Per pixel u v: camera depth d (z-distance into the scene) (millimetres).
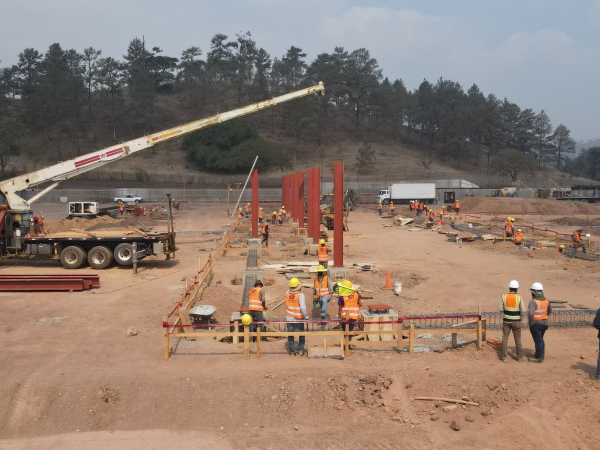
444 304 16203
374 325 12203
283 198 51750
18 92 147125
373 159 119688
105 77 132750
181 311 12828
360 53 144625
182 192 78062
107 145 118188
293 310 11086
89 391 9477
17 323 14047
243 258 25875
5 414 9055
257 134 115938
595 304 15938
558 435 8383
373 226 43406
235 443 8336
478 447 8203
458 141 133000
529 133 150750
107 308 15727
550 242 29141
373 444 8250
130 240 22594
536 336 10594
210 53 162750
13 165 97312
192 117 128125
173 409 9180
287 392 9477
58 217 48625
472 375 9898
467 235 33875
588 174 155625
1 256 22453
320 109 129250
